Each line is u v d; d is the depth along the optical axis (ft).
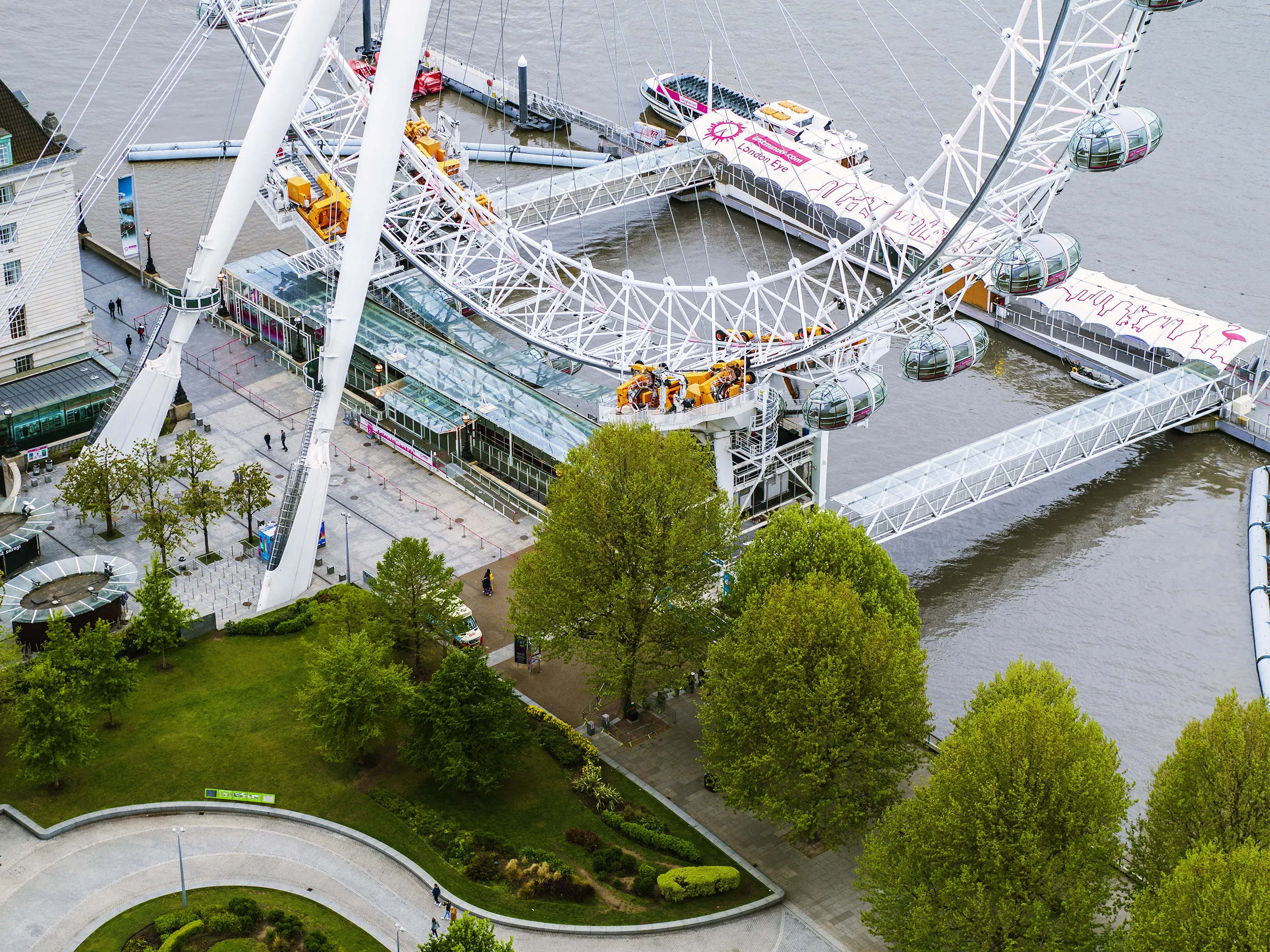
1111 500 577.02
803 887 410.93
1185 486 585.22
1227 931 320.70
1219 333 619.26
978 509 572.51
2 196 561.84
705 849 419.74
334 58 646.74
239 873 408.87
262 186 625.00
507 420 565.94
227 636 491.72
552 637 464.24
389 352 603.67
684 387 521.24
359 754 442.91
